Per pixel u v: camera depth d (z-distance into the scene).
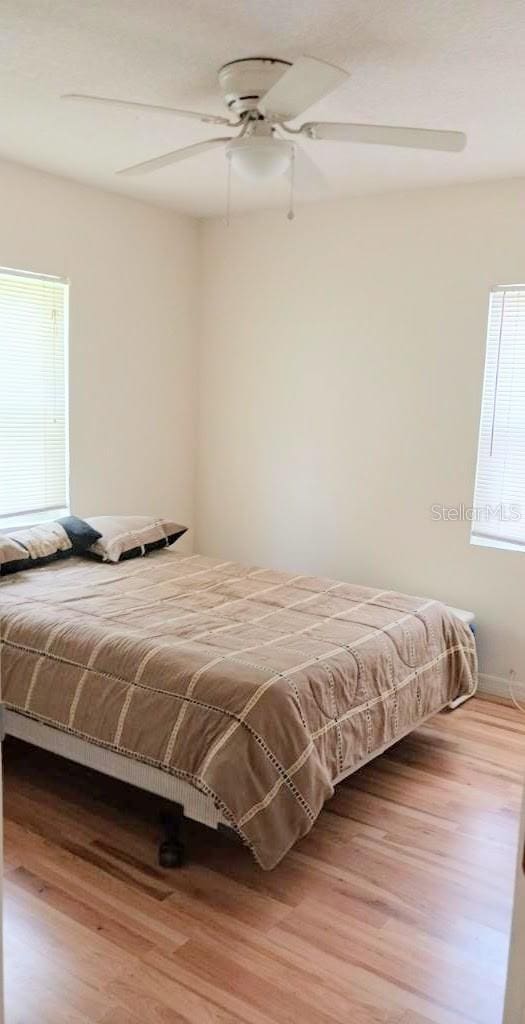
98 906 2.13
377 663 2.70
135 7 2.06
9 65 2.44
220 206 4.32
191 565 3.77
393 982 1.89
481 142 3.05
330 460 4.32
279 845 2.16
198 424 4.89
